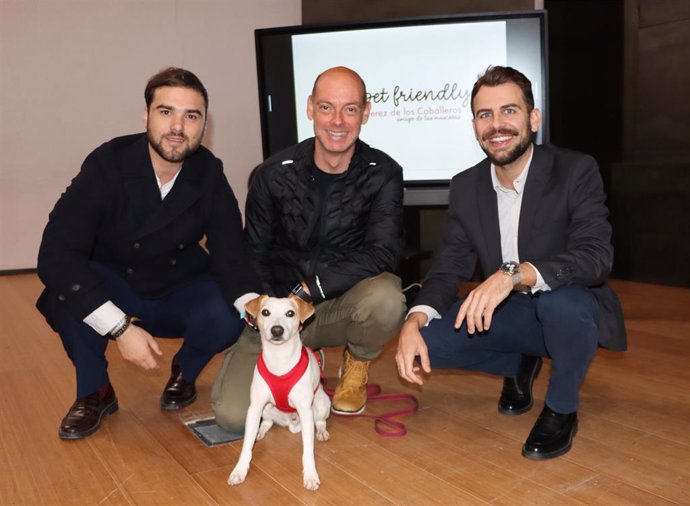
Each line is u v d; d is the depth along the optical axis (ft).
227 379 7.32
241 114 21.56
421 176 13.75
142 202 7.40
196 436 7.30
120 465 6.55
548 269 6.39
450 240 7.91
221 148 21.45
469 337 7.52
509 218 7.50
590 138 18.15
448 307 7.50
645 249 16.16
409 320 7.13
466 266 7.87
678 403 8.11
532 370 8.18
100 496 5.90
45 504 5.77
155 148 7.12
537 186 7.14
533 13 12.74
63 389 9.05
